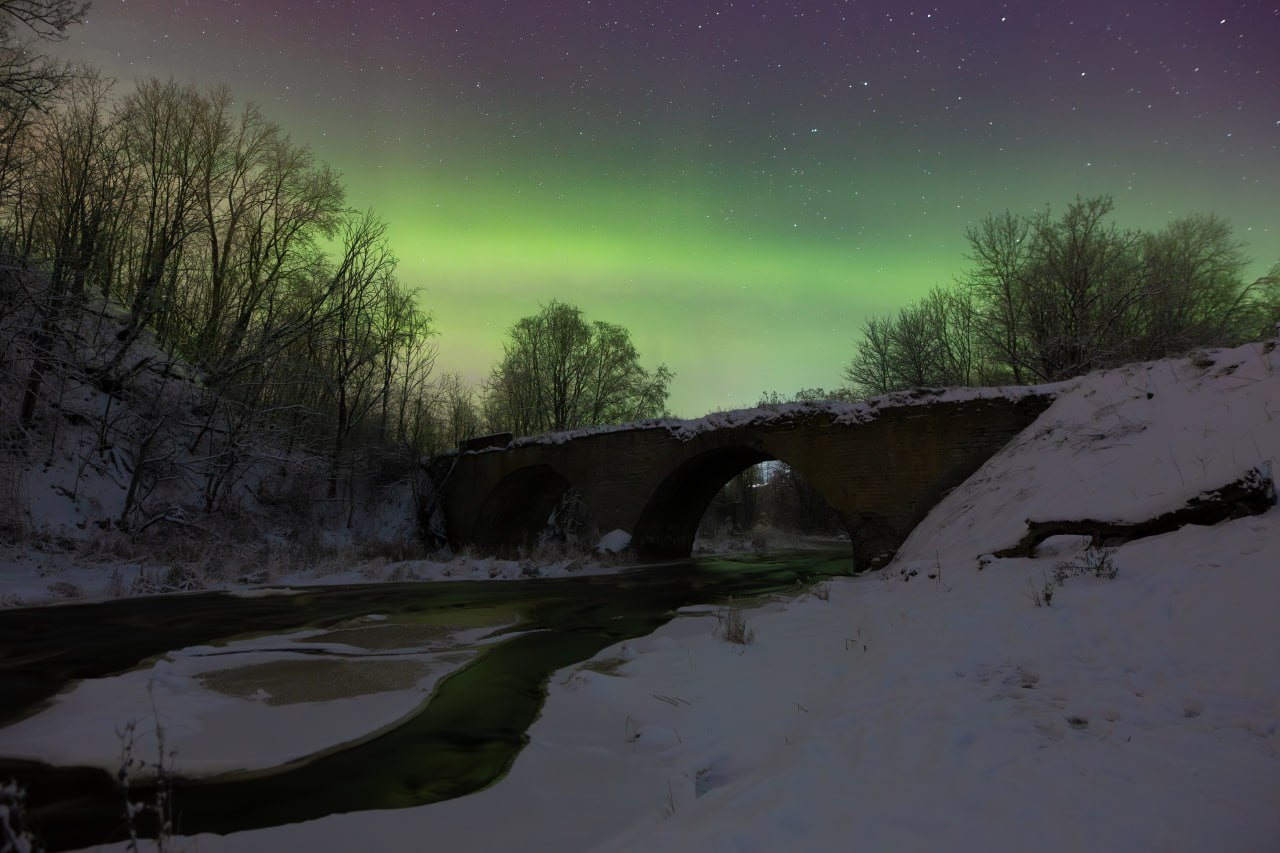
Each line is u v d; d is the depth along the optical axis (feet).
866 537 69.36
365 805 15.26
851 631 28.73
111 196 78.59
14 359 64.28
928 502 65.72
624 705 22.16
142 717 21.26
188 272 101.14
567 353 155.33
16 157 63.87
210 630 37.81
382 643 34.86
